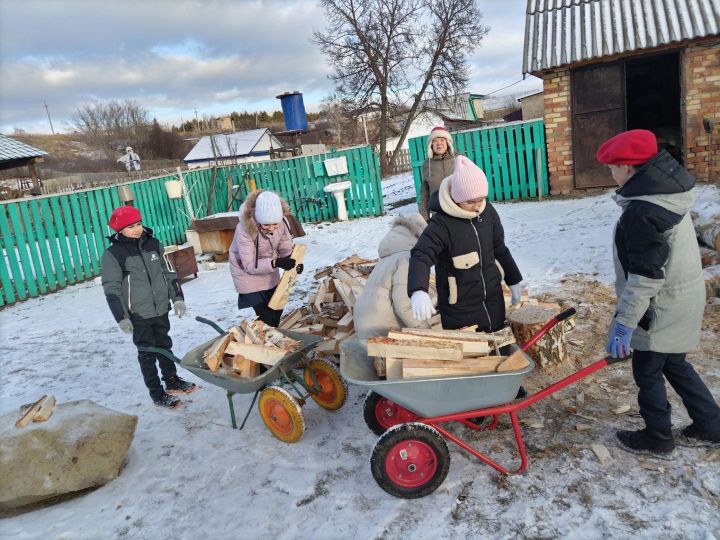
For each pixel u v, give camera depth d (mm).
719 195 6699
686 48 10430
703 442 3145
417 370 2924
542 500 2908
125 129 64938
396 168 31188
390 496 3104
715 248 5641
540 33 11750
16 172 39688
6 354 6453
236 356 3838
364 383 2900
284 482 3365
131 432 3703
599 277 6363
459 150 12953
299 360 3990
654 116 15789
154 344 4633
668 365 3074
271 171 14430
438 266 3328
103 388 5184
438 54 30203
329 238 11477
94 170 49500
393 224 3701
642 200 2629
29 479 3322
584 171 11812
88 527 3158
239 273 4691
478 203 3094
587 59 10875
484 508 2906
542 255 7613
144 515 3219
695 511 2680
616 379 4098
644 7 11164
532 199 12289
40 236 9602
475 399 2947
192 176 13852
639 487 2904
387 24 29484
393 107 31203
